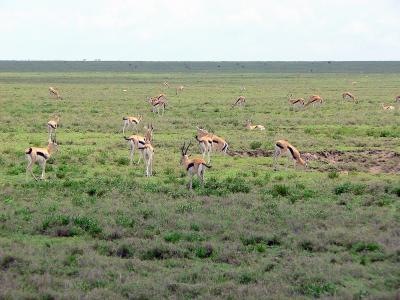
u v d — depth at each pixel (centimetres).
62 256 2120
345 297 1781
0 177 3462
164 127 5706
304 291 1856
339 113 7119
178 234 2384
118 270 2016
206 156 4234
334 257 2156
